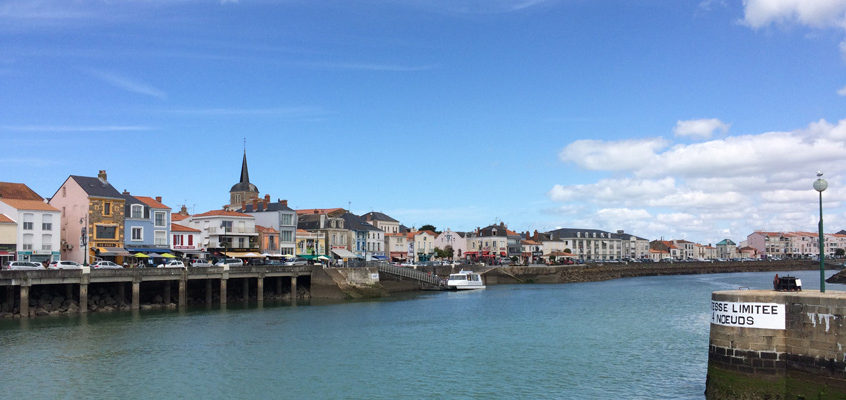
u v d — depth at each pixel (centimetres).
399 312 7731
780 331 3027
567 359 4847
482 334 6009
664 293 11112
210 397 3844
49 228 8562
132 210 9669
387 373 4422
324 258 11712
